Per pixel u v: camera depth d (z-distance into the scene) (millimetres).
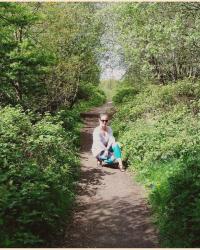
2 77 17531
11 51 16531
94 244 8164
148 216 9570
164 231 8398
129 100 28719
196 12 17562
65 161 12664
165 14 18344
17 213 8172
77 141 18125
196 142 12625
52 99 20156
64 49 23766
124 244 8148
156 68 24609
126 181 12430
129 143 14992
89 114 33062
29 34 19828
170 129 14570
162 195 9727
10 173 9391
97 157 14359
